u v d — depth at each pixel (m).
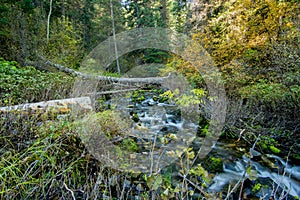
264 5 4.62
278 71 3.53
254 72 4.32
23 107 2.43
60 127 1.97
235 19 5.22
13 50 7.18
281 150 2.81
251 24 4.88
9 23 7.64
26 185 1.34
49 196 1.35
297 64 3.07
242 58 4.73
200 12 7.74
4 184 1.21
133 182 1.78
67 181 1.52
